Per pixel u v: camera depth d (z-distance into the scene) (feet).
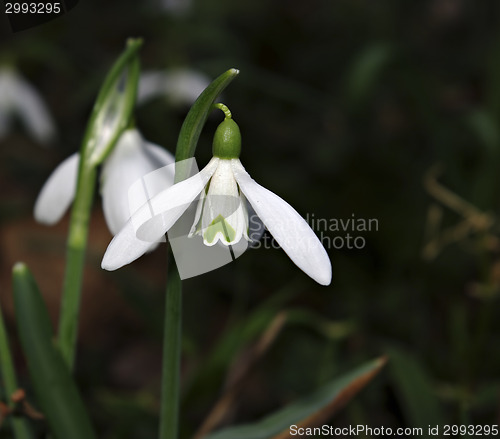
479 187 1.22
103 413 0.92
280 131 1.63
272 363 1.03
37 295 0.58
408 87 1.26
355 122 1.48
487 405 0.85
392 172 1.42
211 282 1.26
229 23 1.95
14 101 1.32
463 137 1.50
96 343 1.26
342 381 0.66
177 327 0.58
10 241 1.40
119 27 2.01
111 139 0.63
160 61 1.47
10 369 0.64
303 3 2.06
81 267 0.64
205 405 0.87
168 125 1.45
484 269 0.92
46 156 1.69
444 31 2.15
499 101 1.28
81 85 1.52
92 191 0.63
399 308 1.16
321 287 1.22
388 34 1.77
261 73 1.47
